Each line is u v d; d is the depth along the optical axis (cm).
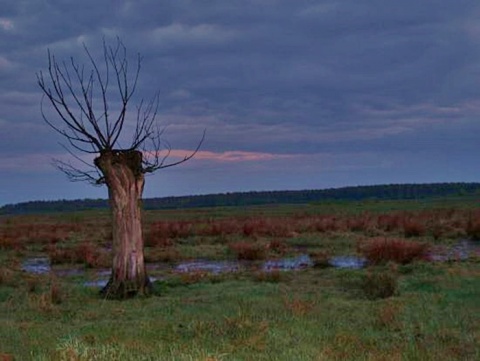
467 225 3044
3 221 6297
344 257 2298
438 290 1398
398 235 3080
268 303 1264
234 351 844
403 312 1109
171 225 3566
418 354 820
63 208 13425
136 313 1227
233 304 1266
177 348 848
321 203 10575
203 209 9881
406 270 1792
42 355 822
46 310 1258
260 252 2338
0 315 1219
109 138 1521
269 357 808
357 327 1009
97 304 1357
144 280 1506
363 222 3569
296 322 1042
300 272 1845
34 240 3209
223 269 2075
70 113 1509
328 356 812
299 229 3475
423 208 6456
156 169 1565
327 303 1248
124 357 797
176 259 2384
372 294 1355
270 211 7606
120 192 1498
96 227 4519
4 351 874
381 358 796
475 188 14025
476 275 1627
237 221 4056
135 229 1511
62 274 2006
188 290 1559
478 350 845
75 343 838
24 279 1781
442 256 2220
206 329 977
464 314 1095
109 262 2225
